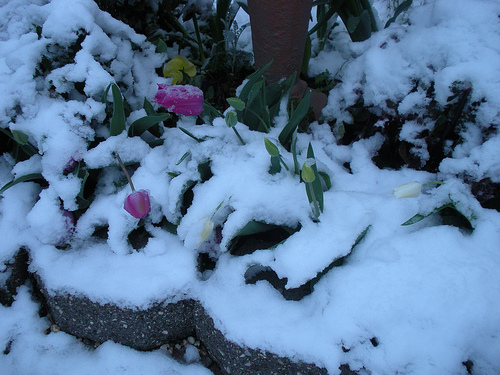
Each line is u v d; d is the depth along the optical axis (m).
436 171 0.87
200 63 1.17
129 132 0.83
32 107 0.77
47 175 0.77
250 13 0.84
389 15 1.14
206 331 0.74
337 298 0.68
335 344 0.65
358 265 0.70
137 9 1.10
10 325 0.81
